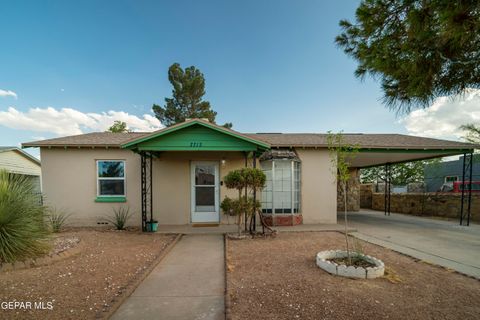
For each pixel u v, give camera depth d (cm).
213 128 673
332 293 312
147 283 365
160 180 854
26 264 412
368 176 2497
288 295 309
